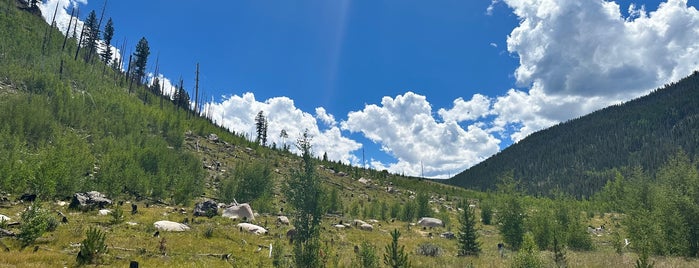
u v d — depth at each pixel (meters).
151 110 94.31
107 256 17.95
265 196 53.34
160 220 29.03
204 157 82.81
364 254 17.42
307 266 15.95
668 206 29.19
